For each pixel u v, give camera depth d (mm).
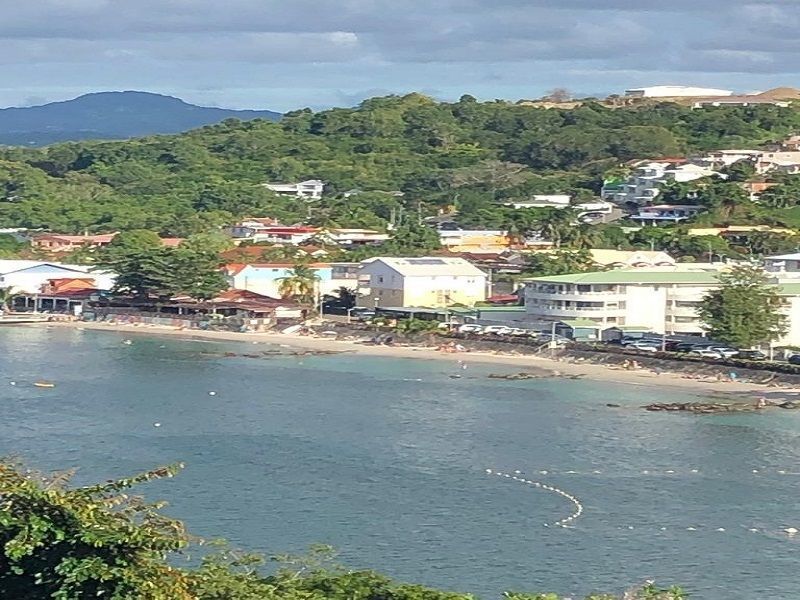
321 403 172250
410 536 105562
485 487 122938
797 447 144500
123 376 196875
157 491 119000
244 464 131625
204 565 69312
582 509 115188
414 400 175750
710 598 92500
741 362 198375
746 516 113750
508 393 183375
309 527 107500
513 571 97250
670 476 128750
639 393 184875
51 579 52344
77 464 130750
